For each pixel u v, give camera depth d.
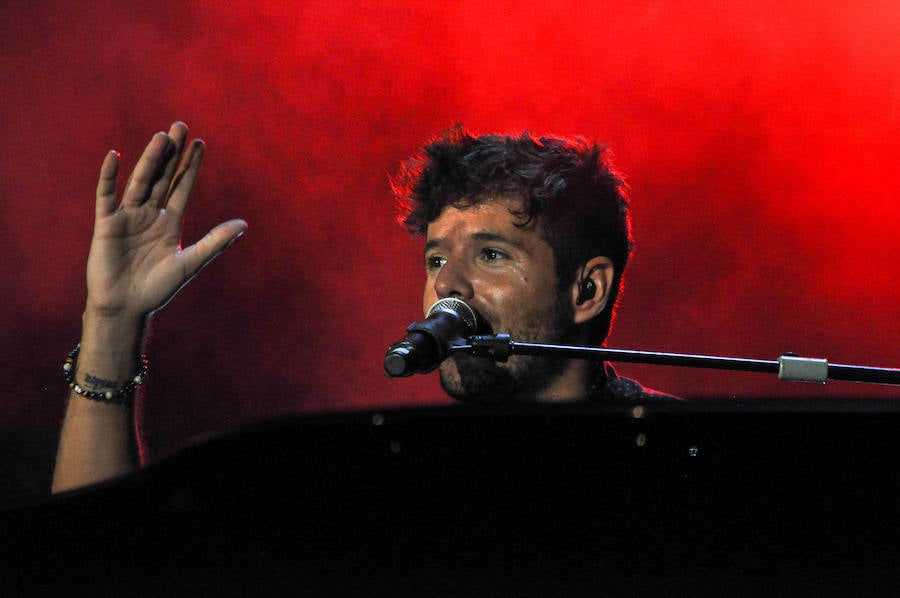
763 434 4.19
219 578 4.02
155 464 4.14
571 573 4.12
